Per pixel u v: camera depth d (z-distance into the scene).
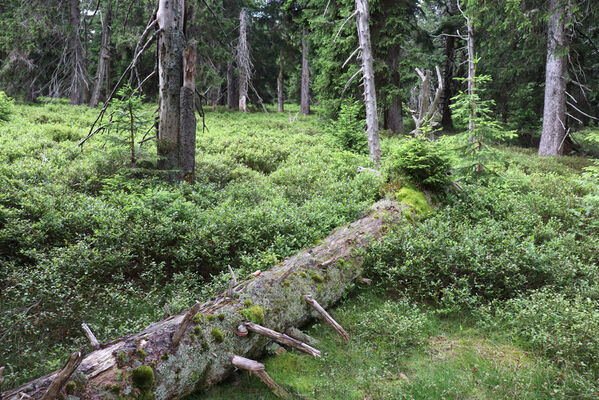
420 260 4.98
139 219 5.67
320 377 3.57
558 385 3.44
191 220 5.97
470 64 12.81
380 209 6.64
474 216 7.03
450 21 22.23
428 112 10.84
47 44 26.88
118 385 2.70
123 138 8.62
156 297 4.59
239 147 12.72
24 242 5.05
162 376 2.89
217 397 3.22
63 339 3.92
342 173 9.54
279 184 9.38
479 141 8.65
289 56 32.47
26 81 26.69
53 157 8.91
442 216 6.72
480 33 19.00
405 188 7.52
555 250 5.68
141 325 4.00
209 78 23.67
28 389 2.62
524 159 13.16
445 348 4.04
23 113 17.22
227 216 6.02
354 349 3.97
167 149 8.35
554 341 3.82
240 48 28.53
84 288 4.57
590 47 16.34
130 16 23.20
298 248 5.59
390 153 11.95
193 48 8.30
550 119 15.19
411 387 3.44
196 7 23.30
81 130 13.05
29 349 3.52
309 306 4.25
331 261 4.80
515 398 3.32
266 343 3.75
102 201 6.52
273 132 17.89
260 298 3.85
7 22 23.09
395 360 3.81
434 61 23.31
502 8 13.54
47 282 4.42
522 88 18.86
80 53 26.09
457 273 5.17
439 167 7.51
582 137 18.02
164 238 5.41
